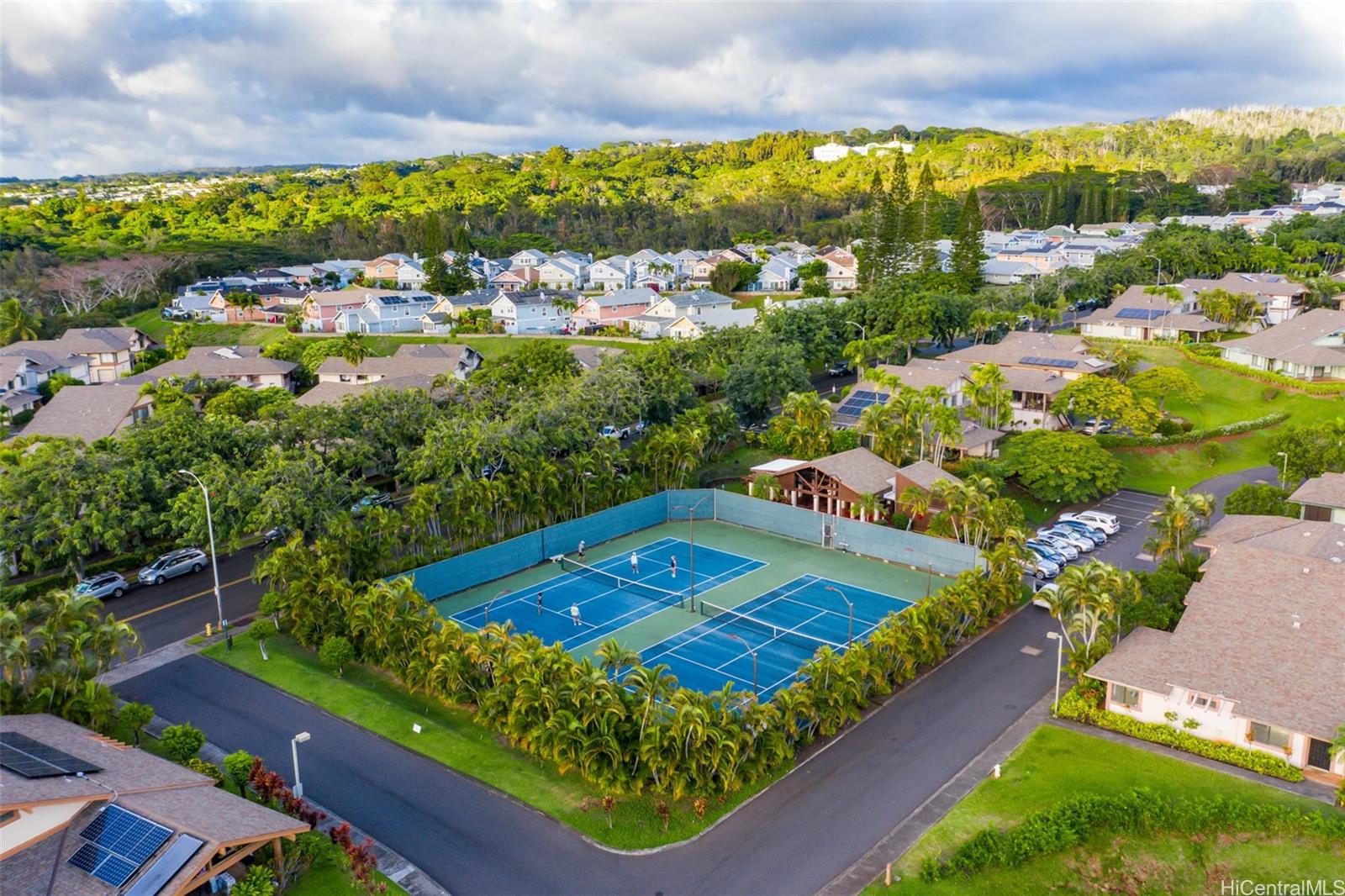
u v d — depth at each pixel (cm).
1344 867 3738
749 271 19462
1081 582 4944
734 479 9388
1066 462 8156
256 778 4106
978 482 7256
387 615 5391
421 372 13050
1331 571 5084
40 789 3322
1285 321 11994
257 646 5797
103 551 7406
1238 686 4494
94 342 14625
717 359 12106
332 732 4822
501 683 4675
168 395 11094
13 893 3053
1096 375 10506
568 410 8712
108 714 4512
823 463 8275
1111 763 4444
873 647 5128
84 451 7188
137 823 3319
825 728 4709
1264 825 3906
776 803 4244
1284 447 8300
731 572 7294
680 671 5544
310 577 5828
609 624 6291
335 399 10925
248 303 18062
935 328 13025
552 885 3688
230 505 6372
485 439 7656
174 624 6175
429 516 7162
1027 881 3734
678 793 4091
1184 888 3766
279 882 3512
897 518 8038
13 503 6331
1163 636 4981
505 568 7262
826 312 13225
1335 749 3984
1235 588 5166
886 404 9556
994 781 4347
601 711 4288
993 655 5719
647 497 8550
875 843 3938
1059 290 15038
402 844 3941
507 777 4416
